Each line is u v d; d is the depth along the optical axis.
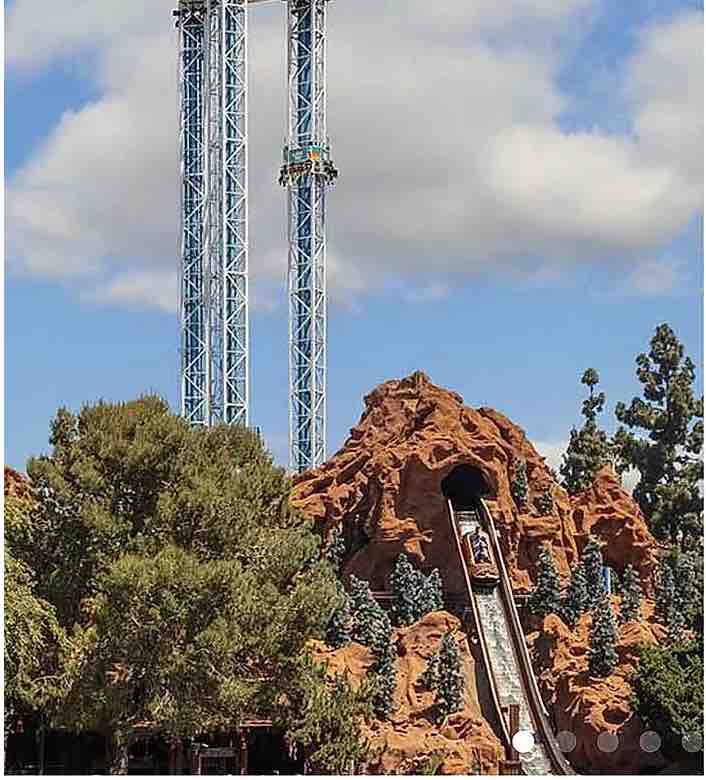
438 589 103.50
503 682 95.00
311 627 74.19
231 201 139.88
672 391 149.88
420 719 89.50
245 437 85.81
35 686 70.06
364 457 114.31
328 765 72.12
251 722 75.81
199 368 146.12
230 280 139.12
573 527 114.31
